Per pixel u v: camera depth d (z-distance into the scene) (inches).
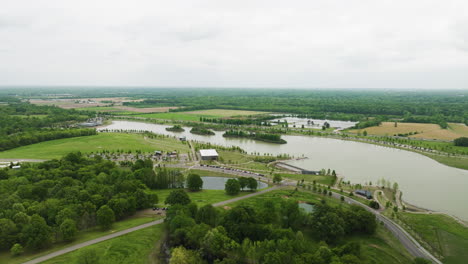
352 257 4468.5
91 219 5989.2
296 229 6186.0
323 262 4426.7
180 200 6865.2
